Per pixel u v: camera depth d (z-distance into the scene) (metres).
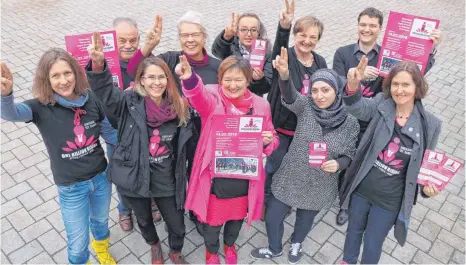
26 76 6.51
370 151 2.91
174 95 2.76
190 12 3.28
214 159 2.88
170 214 3.17
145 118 2.77
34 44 7.68
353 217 3.16
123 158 2.83
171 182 3.01
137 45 3.50
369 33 3.61
